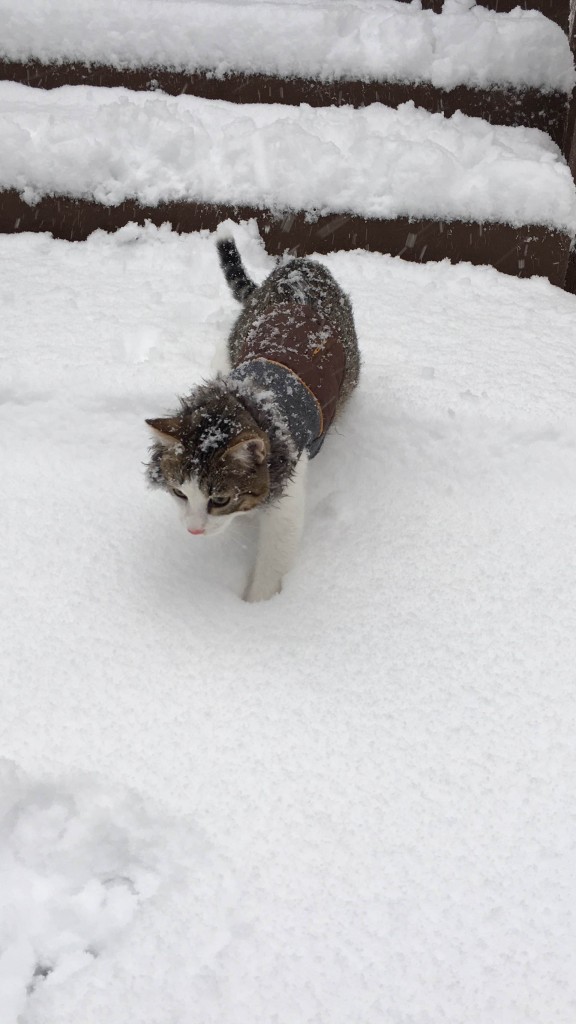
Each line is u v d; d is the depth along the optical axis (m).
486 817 1.15
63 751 1.20
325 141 1.75
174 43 1.82
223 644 1.28
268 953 1.08
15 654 1.28
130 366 1.54
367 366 1.56
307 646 1.28
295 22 1.81
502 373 1.54
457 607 1.31
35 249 1.76
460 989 1.06
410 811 1.16
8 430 1.48
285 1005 1.06
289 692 1.24
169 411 1.38
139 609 1.31
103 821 1.17
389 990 1.06
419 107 1.82
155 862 1.14
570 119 1.78
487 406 1.50
